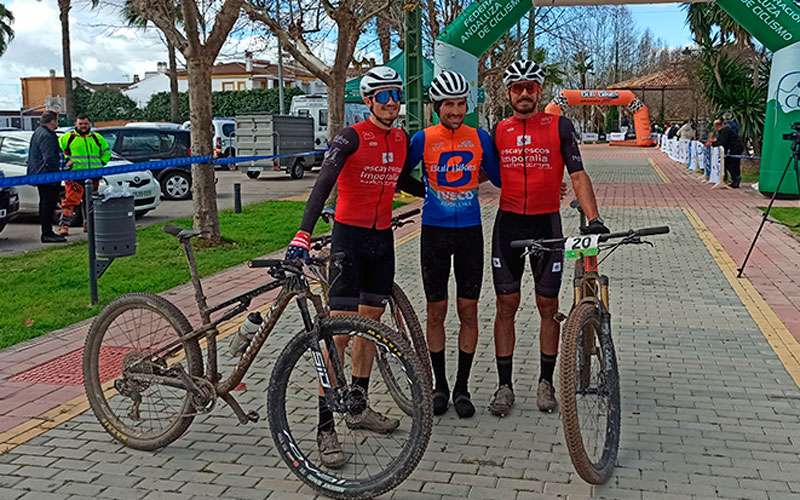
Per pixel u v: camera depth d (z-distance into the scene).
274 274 3.77
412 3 15.42
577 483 3.87
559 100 50.50
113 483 3.90
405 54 16.86
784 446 4.31
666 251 10.61
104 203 7.29
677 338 6.43
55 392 5.18
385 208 4.30
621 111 66.56
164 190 18.48
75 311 7.32
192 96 10.52
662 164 31.73
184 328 4.26
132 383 4.30
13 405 4.95
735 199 17.31
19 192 13.95
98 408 4.45
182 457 4.20
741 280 8.68
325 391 3.78
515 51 24.64
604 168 29.30
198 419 4.71
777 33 15.75
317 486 3.75
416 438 3.58
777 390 5.19
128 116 55.56
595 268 4.24
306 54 15.56
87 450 4.29
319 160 28.02
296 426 4.48
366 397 4.05
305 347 3.82
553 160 4.58
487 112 31.19
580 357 3.97
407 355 3.64
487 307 7.61
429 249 4.64
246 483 3.90
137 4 10.41
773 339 6.36
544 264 4.70
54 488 3.84
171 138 18.66
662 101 58.91
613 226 13.17
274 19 14.58
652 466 4.06
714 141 21.94
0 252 10.84
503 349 4.84
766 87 23.92
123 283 8.48
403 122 17.31
